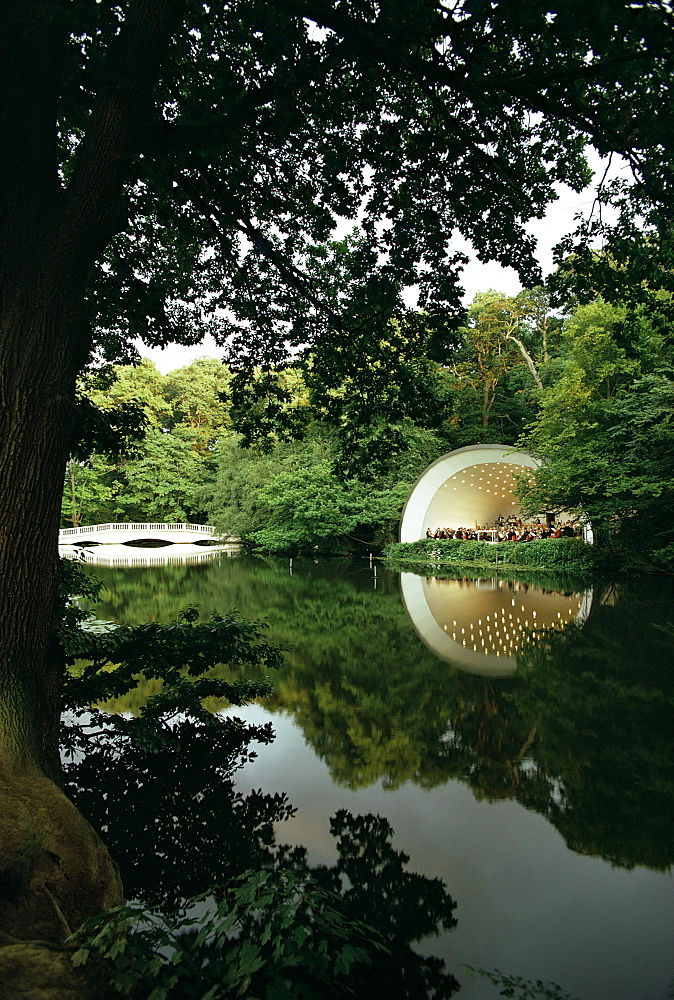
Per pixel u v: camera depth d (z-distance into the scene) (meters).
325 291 6.83
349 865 3.51
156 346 7.13
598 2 2.63
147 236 6.57
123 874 3.45
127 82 3.36
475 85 3.67
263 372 7.56
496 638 10.34
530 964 2.68
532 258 5.74
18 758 3.07
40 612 3.40
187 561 31.64
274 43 3.88
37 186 3.41
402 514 32.47
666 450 17.80
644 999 2.46
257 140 5.22
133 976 2.16
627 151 4.08
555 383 23.72
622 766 4.88
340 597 16.14
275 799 4.37
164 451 46.19
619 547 21.11
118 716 5.52
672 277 5.35
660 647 9.21
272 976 2.09
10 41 3.21
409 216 5.66
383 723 6.02
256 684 6.56
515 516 38.41
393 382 7.04
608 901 3.14
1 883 2.65
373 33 3.46
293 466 36.09
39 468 3.35
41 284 3.35
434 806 4.23
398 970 2.64
